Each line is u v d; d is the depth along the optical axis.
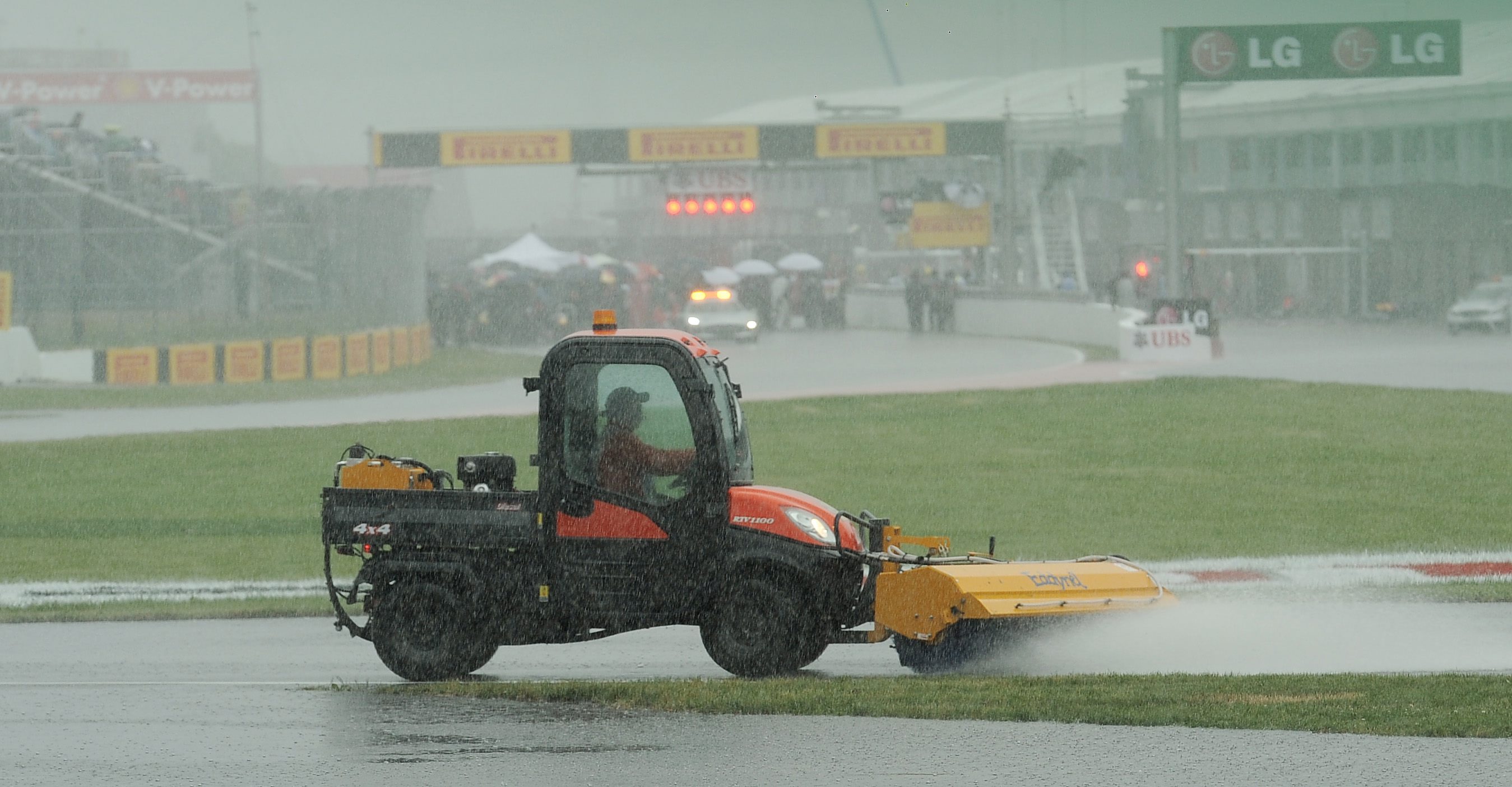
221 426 100.19
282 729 28.34
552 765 25.30
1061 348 163.62
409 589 33.94
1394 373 115.19
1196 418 92.56
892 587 32.06
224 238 183.75
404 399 120.50
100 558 56.31
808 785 23.72
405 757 26.00
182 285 181.25
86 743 27.45
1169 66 152.38
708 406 32.81
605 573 33.09
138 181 179.62
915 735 26.73
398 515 33.84
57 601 46.91
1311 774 23.62
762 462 79.75
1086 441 85.38
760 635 32.94
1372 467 73.81
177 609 45.31
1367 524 59.25
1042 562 33.81
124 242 174.25
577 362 33.25
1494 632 37.88
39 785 24.55
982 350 163.75
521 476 73.69
